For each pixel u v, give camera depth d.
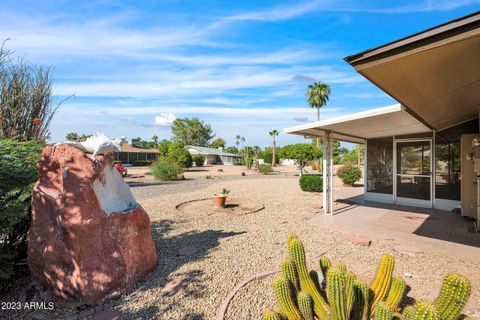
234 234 5.40
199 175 23.34
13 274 3.21
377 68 2.35
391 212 7.39
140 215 3.47
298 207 8.44
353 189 13.75
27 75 5.38
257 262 3.87
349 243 4.76
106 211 3.16
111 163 3.57
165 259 4.00
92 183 3.11
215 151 53.88
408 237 5.03
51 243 2.96
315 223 6.20
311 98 33.47
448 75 2.68
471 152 6.33
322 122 6.15
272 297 2.90
